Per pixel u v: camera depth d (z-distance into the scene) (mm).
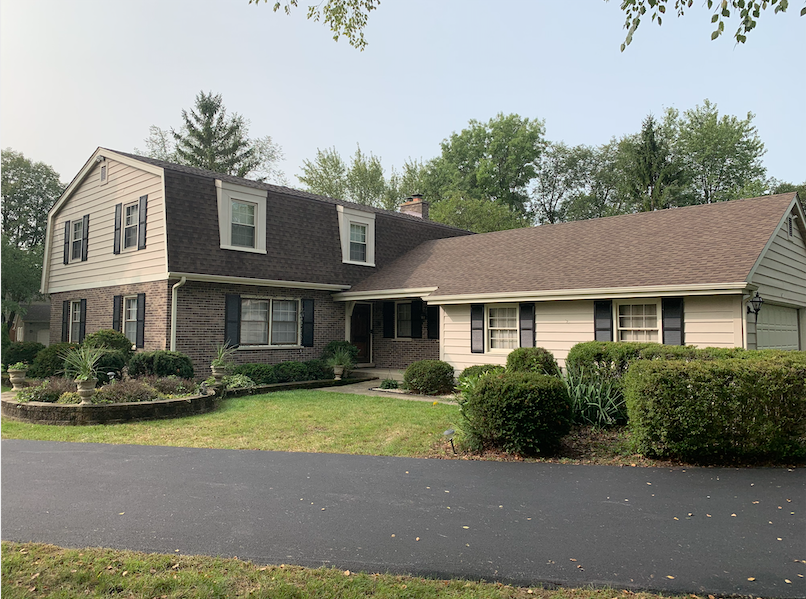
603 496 5746
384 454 7645
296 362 16266
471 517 5117
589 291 12641
